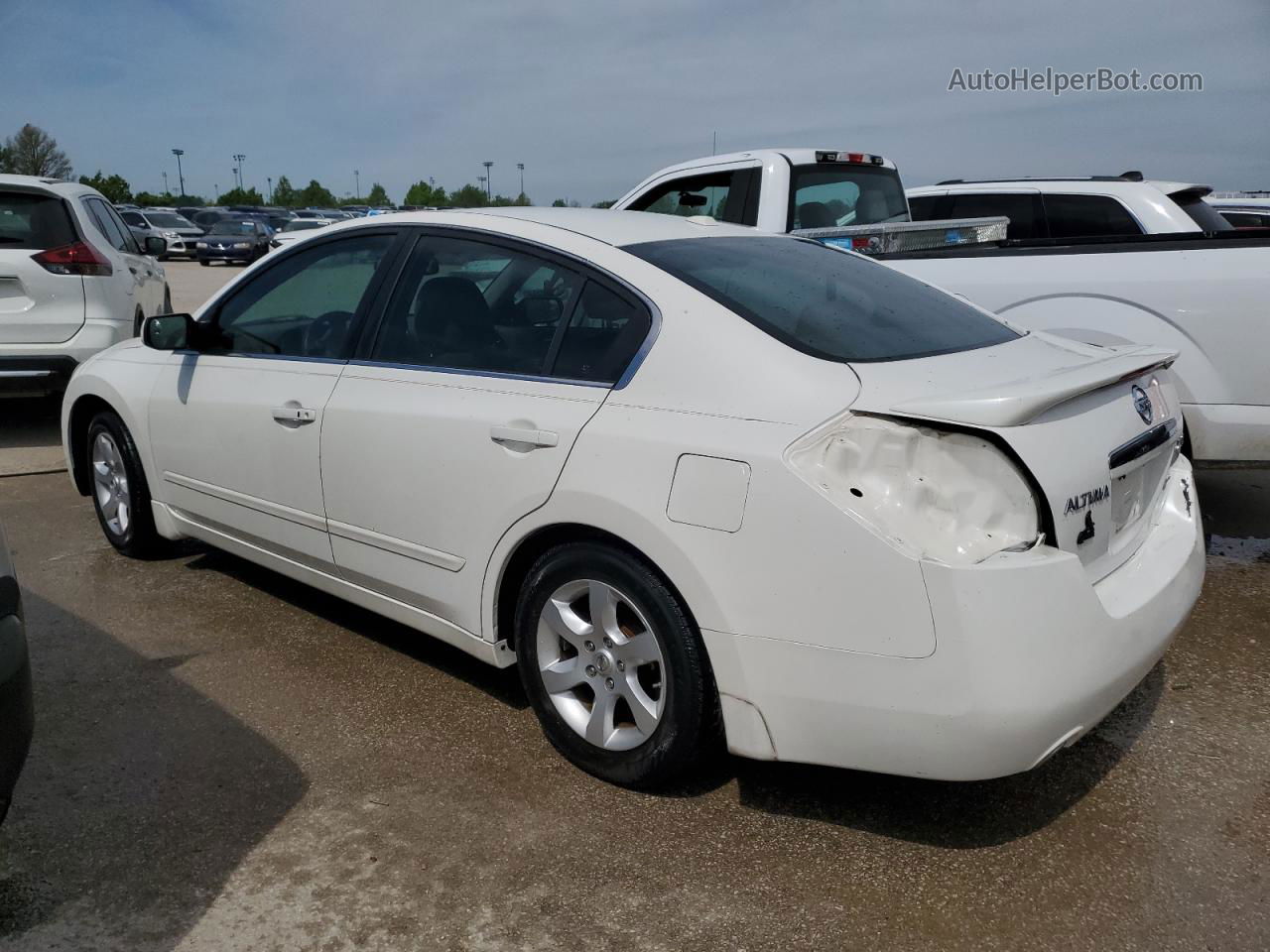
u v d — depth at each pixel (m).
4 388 6.72
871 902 2.41
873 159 7.32
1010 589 2.22
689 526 2.49
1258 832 2.66
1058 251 4.99
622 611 2.80
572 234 3.09
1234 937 2.29
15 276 6.60
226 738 3.16
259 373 3.79
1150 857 2.57
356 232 3.65
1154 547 2.82
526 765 3.00
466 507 3.03
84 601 4.24
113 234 7.91
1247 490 5.93
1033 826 2.70
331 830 2.69
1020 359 2.82
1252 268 4.44
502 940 2.29
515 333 3.07
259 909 2.39
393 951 2.26
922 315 3.09
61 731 3.19
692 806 2.79
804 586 2.35
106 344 6.92
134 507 4.52
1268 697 3.39
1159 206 7.02
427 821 2.73
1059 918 2.36
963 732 2.24
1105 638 2.35
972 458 2.29
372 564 3.41
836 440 2.37
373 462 3.29
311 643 3.85
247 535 3.95
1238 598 4.25
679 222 3.45
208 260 29.44
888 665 2.29
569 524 2.79
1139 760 3.02
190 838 2.65
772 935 2.30
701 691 2.61
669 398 2.63
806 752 2.47
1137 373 2.72
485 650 3.12
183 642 3.85
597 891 2.45
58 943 2.27
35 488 5.96
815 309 2.86
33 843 2.62
